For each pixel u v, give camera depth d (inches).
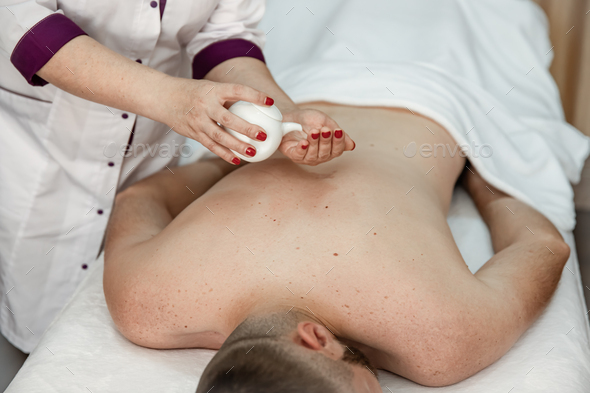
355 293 33.0
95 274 46.1
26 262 53.0
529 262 39.8
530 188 55.2
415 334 32.3
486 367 35.6
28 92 49.0
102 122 49.2
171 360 37.0
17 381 34.9
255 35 50.8
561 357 35.4
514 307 35.7
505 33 71.7
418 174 44.5
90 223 53.1
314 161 34.8
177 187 49.9
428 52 65.1
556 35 89.5
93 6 42.9
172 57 50.6
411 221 37.0
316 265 34.1
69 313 40.9
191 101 33.6
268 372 26.7
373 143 46.5
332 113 52.3
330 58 65.5
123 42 46.2
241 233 36.3
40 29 37.2
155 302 35.6
